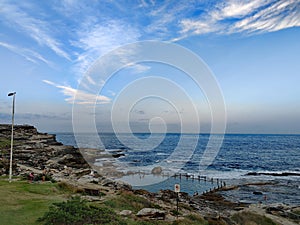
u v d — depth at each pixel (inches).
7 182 767.7
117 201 627.2
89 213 408.8
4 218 392.2
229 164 2197.3
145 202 700.0
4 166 1114.7
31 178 849.5
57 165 1429.6
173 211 660.1
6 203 488.4
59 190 694.5
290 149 3762.3
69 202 449.4
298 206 979.3
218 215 778.2
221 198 1141.7
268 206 964.0
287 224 753.6
